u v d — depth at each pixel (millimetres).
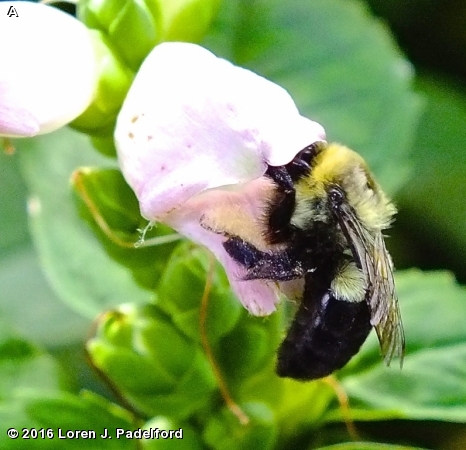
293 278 103
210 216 96
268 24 128
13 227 138
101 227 104
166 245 105
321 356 106
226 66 94
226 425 106
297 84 128
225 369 106
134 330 104
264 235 101
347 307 106
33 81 96
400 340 103
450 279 119
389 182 125
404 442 129
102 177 103
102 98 101
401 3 149
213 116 92
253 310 98
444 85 147
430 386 114
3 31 96
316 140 93
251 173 92
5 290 135
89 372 131
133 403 106
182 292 103
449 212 142
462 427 129
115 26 101
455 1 148
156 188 93
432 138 144
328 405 112
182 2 102
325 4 130
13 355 119
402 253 141
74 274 117
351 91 128
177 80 94
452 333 117
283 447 110
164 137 93
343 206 102
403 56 133
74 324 134
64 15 100
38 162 119
